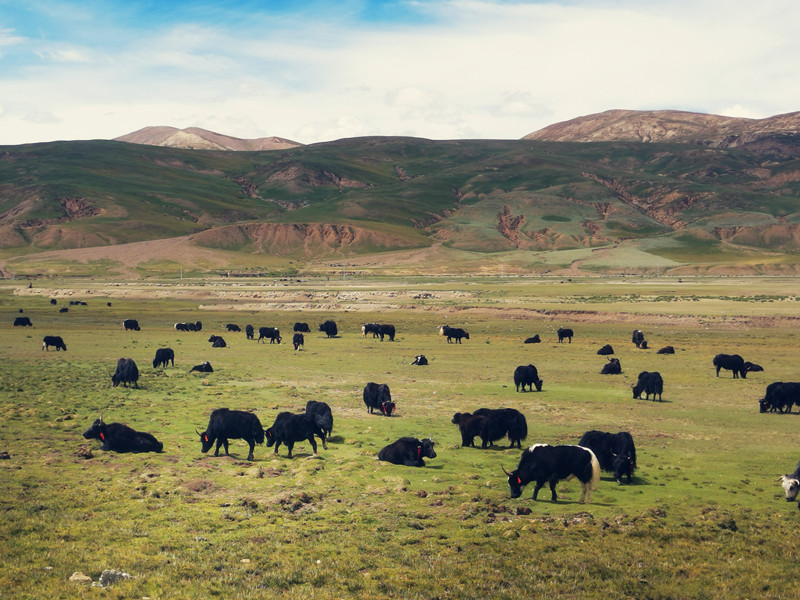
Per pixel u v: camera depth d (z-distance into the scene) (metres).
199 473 21.84
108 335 78.00
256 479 21.39
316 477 21.91
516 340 73.62
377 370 51.09
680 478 22.91
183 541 15.95
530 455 20.19
